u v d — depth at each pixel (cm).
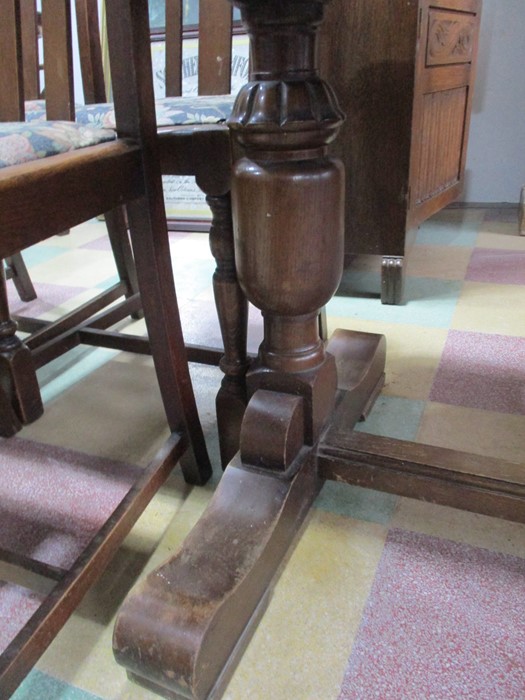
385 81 115
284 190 56
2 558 64
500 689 55
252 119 55
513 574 67
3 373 95
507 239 179
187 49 191
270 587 64
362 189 128
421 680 56
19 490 84
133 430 97
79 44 108
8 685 49
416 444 72
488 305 135
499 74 193
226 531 62
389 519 76
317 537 74
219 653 54
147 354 113
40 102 103
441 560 69
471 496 66
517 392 101
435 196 147
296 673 57
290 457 67
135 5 58
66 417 102
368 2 110
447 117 143
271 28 53
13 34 69
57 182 52
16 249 49
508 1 182
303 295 62
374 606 64
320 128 55
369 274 158
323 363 70
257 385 70
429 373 108
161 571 57
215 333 128
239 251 62
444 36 127
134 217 66
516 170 205
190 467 82
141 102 62
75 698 56
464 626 61
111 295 129
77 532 75
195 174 71
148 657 51
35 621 53
